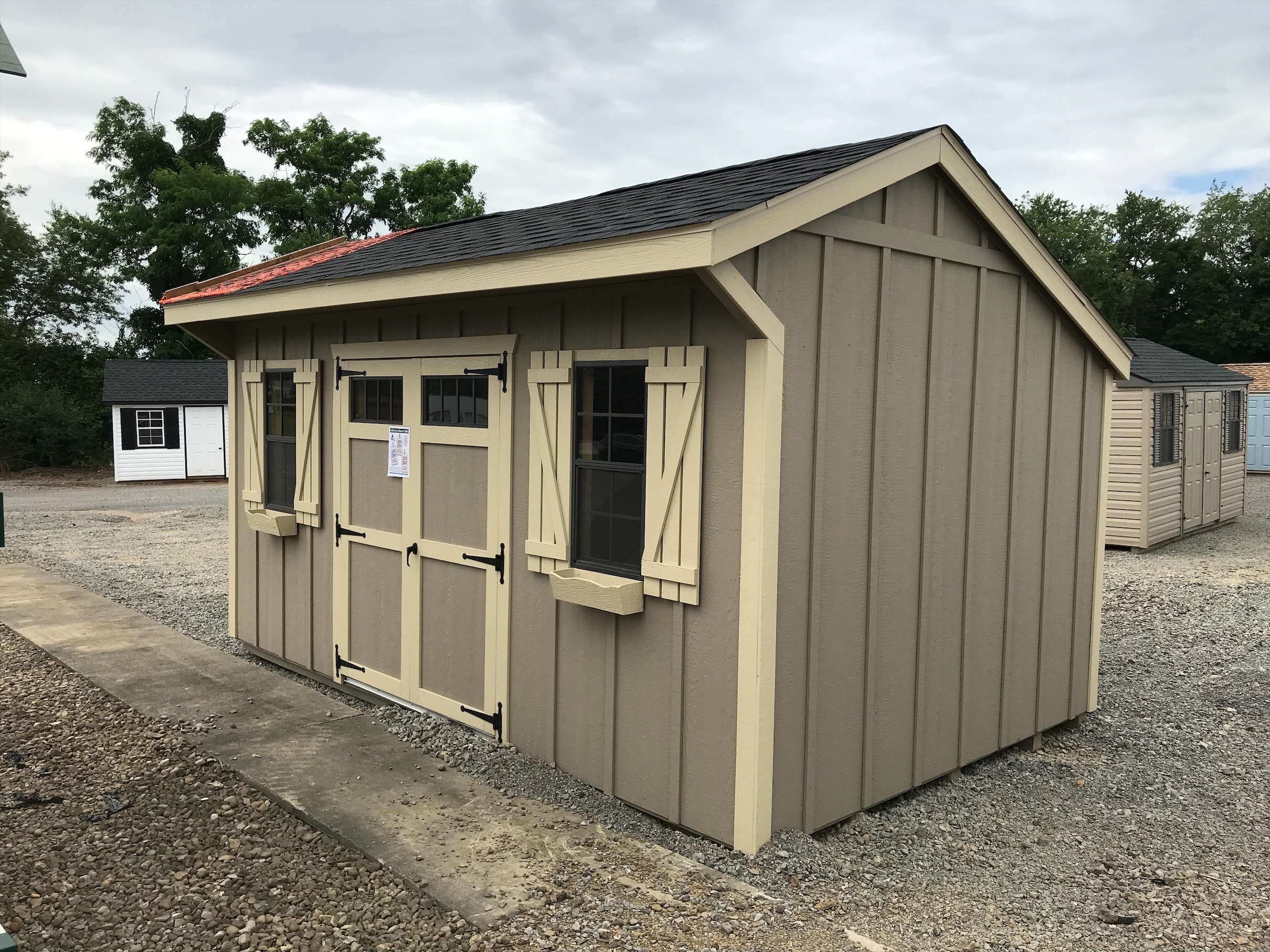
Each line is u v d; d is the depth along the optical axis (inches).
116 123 1449.3
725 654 173.0
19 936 140.6
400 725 238.5
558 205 282.4
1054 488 244.8
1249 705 282.5
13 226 1379.2
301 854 170.7
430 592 242.4
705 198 183.9
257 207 1460.4
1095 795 218.1
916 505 202.5
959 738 221.1
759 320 161.5
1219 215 1861.5
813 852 173.8
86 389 1386.6
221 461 1090.7
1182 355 663.1
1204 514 628.4
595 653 199.5
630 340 188.1
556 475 203.6
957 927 154.8
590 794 198.8
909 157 187.5
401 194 1477.6
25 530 658.2
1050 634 248.5
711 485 174.1
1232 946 151.4
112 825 181.2
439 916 147.4
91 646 314.5
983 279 214.7
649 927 142.7
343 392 267.7
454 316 231.6
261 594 310.5
